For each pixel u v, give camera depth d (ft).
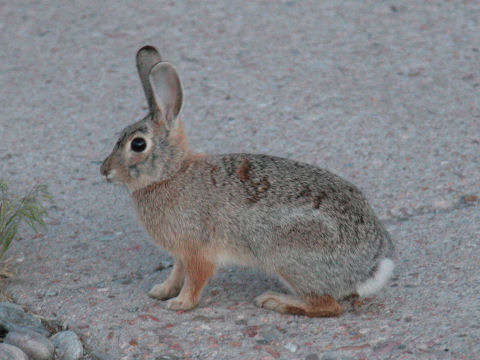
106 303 39.75
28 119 61.67
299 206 36.76
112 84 67.05
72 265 43.75
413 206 48.21
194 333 36.68
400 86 64.28
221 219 37.81
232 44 73.00
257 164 38.63
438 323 36.06
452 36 72.23
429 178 51.19
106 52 72.59
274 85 65.57
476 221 45.93
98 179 53.36
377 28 74.69
